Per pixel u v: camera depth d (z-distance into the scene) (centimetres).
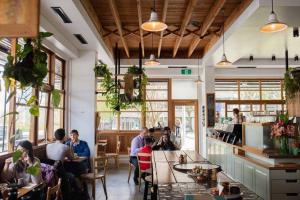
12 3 196
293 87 616
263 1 468
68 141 679
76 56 766
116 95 828
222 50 796
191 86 1120
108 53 867
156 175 332
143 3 599
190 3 571
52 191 294
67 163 563
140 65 877
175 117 1114
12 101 399
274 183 431
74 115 777
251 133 539
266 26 432
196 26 752
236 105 1131
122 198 574
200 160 454
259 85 1134
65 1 455
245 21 546
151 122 1104
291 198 432
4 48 452
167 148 742
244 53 836
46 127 656
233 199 228
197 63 1030
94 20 636
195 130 1108
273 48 887
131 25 738
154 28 464
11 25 195
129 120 1100
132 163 710
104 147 977
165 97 1112
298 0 467
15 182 358
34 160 382
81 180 562
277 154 461
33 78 205
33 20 195
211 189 257
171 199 234
